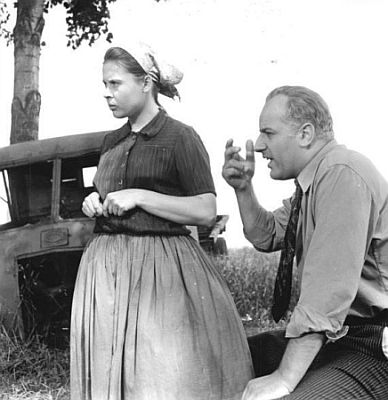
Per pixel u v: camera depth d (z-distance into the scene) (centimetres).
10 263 455
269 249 281
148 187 262
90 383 256
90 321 256
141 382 246
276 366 268
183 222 258
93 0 793
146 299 251
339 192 228
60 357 445
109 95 264
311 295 224
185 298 253
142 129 266
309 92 244
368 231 232
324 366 236
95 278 259
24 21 710
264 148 248
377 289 236
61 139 460
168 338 247
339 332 227
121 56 262
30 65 709
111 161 269
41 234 451
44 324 468
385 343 232
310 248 228
